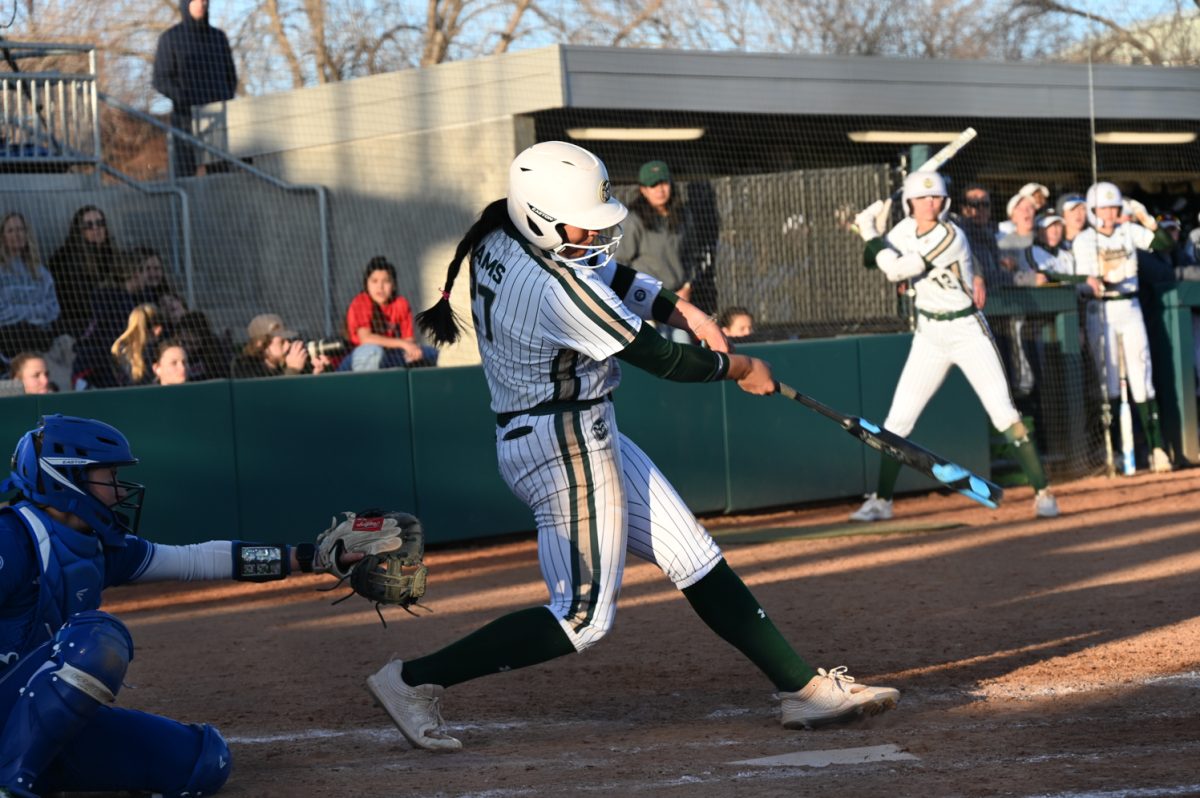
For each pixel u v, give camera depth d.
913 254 23.77
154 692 14.26
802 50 56.41
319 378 23.25
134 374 24.12
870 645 15.23
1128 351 30.42
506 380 10.84
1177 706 11.84
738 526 25.62
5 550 8.98
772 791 9.47
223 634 17.70
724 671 14.23
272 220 29.42
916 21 56.28
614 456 10.84
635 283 11.70
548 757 10.84
